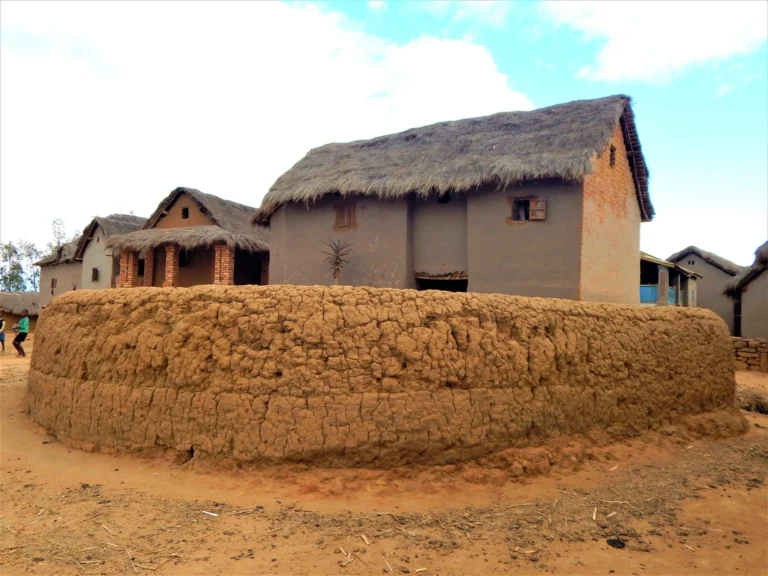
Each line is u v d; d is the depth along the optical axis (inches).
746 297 889.5
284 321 228.4
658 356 311.7
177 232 722.8
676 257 1413.6
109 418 247.8
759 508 209.8
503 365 242.4
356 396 220.2
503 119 491.5
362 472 216.7
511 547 169.5
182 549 162.6
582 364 272.4
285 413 219.6
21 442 265.9
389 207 475.2
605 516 196.9
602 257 446.0
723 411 346.9
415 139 516.4
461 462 228.7
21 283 2143.2
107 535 171.0
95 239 1114.7
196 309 241.9
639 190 535.8
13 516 185.3
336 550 163.5
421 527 181.2
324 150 573.6
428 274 467.2
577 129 427.2
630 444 279.6
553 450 247.1
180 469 225.3
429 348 229.8
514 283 419.2
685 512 203.6
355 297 234.1
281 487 209.0
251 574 148.7
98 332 264.8
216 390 228.5
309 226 513.7
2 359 696.4
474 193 438.9
